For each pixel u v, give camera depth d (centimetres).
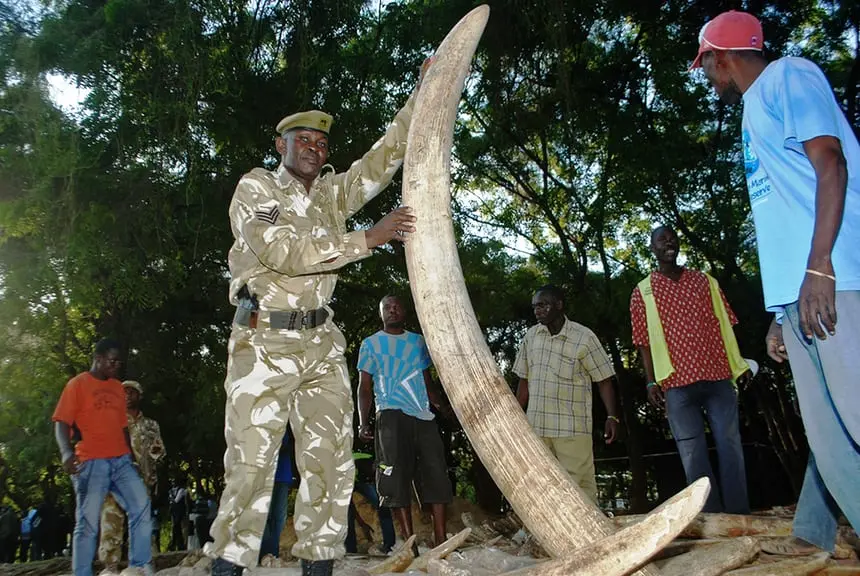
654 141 1576
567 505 205
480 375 221
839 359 247
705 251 1605
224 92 1255
